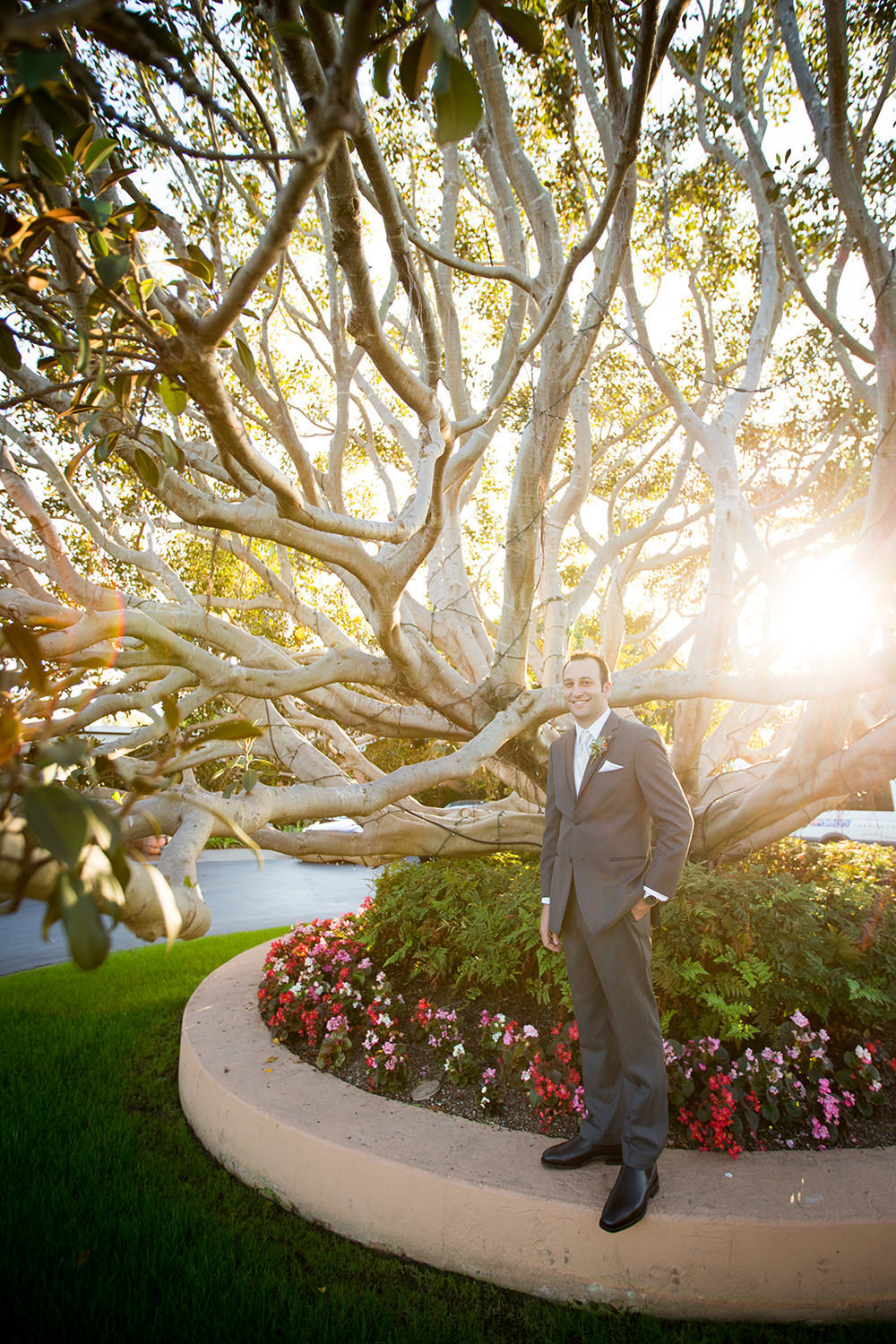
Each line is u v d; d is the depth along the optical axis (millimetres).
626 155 2393
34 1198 2971
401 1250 2725
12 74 1111
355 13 857
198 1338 2289
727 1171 2713
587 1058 2803
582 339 4191
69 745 863
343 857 4684
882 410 3613
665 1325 2418
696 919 3555
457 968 4074
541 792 5301
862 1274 2422
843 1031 3574
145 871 993
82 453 1952
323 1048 3625
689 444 6805
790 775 4152
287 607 5555
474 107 900
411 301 2598
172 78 1083
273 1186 3061
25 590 3613
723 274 6094
